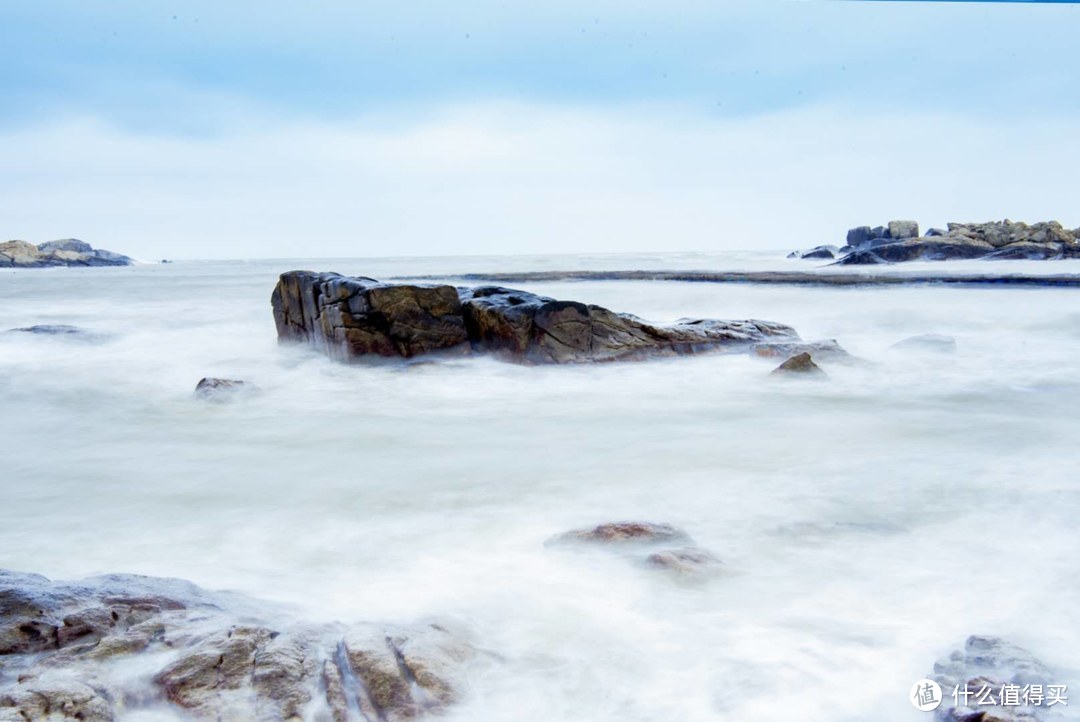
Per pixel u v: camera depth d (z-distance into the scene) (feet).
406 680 12.34
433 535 20.79
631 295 94.84
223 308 92.38
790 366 45.11
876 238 196.03
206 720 11.44
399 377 46.91
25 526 22.30
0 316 84.48
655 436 33.01
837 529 20.30
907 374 46.55
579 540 18.88
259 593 16.99
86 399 44.09
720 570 17.22
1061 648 14.03
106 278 191.72
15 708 11.07
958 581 16.97
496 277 133.08
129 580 15.66
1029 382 44.11
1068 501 22.29
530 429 35.09
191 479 27.50
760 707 12.35
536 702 12.49
